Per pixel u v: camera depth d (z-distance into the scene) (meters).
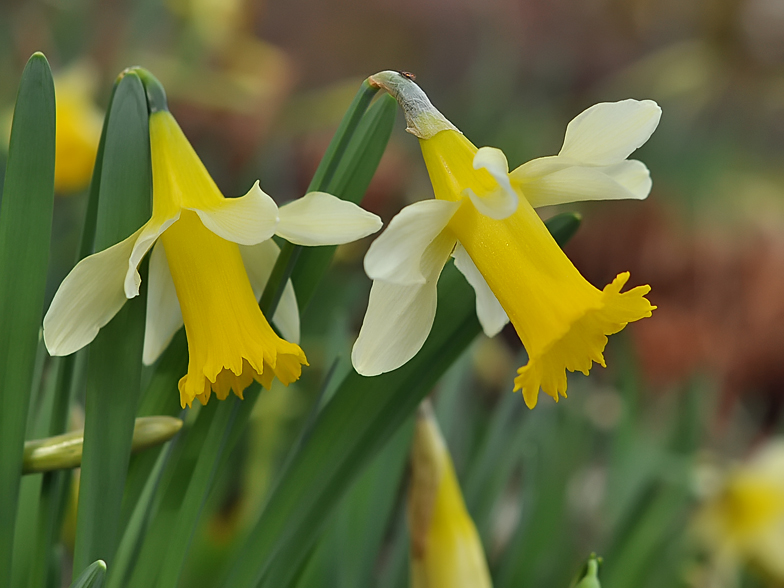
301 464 0.43
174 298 0.43
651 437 0.73
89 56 1.29
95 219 0.43
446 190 0.41
